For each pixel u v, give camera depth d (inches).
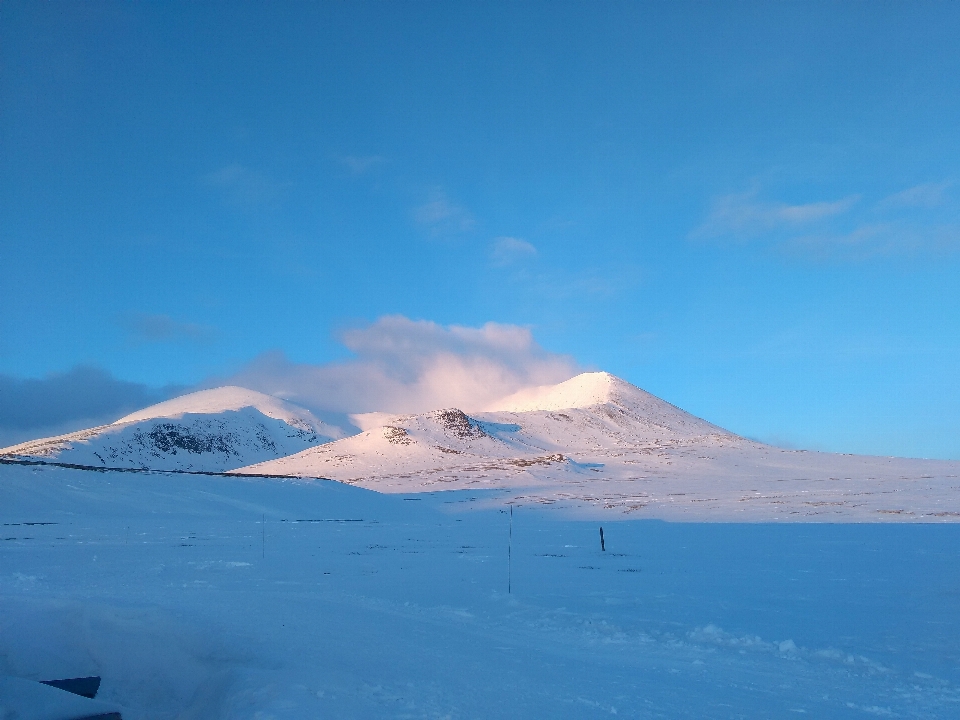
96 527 1235.9
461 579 656.4
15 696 259.3
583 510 1865.2
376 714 248.2
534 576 675.4
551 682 298.5
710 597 542.9
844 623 437.1
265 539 1115.9
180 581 640.4
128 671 363.9
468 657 346.9
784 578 647.8
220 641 378.6
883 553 844.6
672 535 1149.7
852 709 263.3
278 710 246.7
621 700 271.7
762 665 333.7
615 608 498.0
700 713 255.9
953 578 633.6
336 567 756.0
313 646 365.7
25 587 575.8
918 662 337.4
